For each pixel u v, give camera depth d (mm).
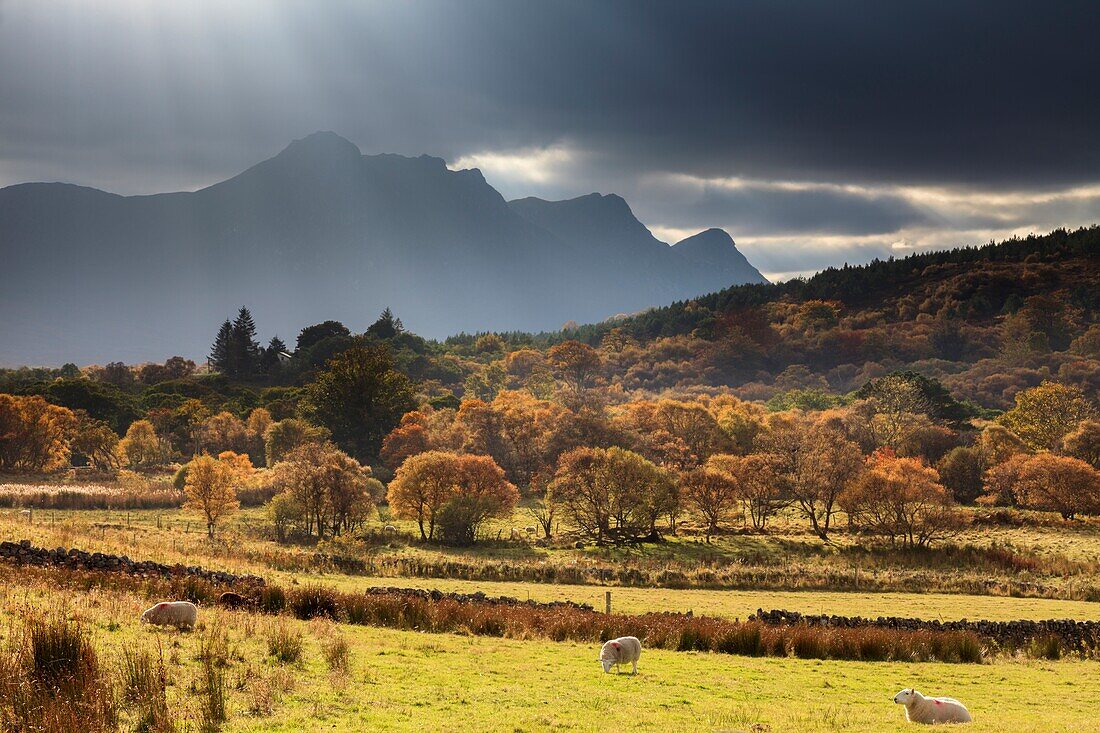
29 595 25094
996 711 22281
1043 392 150125
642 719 18281
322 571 55500
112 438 156875
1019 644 36594
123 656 18406
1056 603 54812
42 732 12922
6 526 47438
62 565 32812
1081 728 17797
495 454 137750
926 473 99688
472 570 59812
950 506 86062
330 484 87312
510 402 170125
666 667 26625
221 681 16906
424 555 70625
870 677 27422
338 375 174125
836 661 30656
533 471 135000
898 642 32281
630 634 32375
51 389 185125
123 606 25031
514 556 75688
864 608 50562
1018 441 125938
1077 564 71062
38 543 42188
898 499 83562
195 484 86750
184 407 182375
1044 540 85375
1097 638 37250
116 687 15664
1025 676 29578
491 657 25906
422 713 17625
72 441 157375
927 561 75875
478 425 141500
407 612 32594
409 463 94000
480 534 90062
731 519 100125
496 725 16891
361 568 57469
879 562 75438
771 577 61125
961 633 34281
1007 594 59250
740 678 25469
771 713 19656
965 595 58625
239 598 30094
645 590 56938
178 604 23391
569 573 60688
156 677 16266
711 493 92500
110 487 115688
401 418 167000
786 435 114312
